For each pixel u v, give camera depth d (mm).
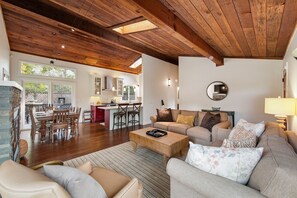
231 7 1908
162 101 7098
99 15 3156
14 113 2004
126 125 5902
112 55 6969
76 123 4621
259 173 992
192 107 5777
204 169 1172
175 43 4559
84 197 947
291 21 2076
